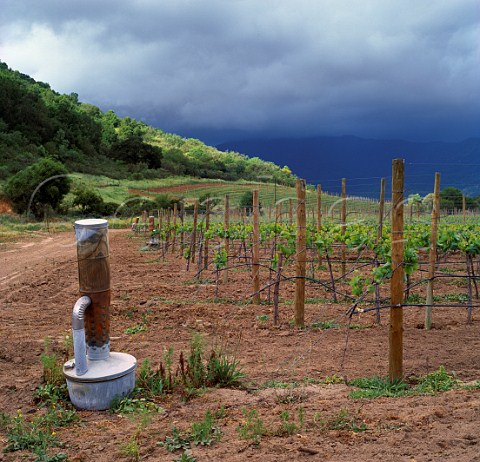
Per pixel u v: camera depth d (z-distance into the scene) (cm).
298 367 678
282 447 423
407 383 605
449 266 1578
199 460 411
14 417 521
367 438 431
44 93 13725
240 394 581
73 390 548
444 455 388
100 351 570
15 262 1958
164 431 475
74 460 425
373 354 724
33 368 694
